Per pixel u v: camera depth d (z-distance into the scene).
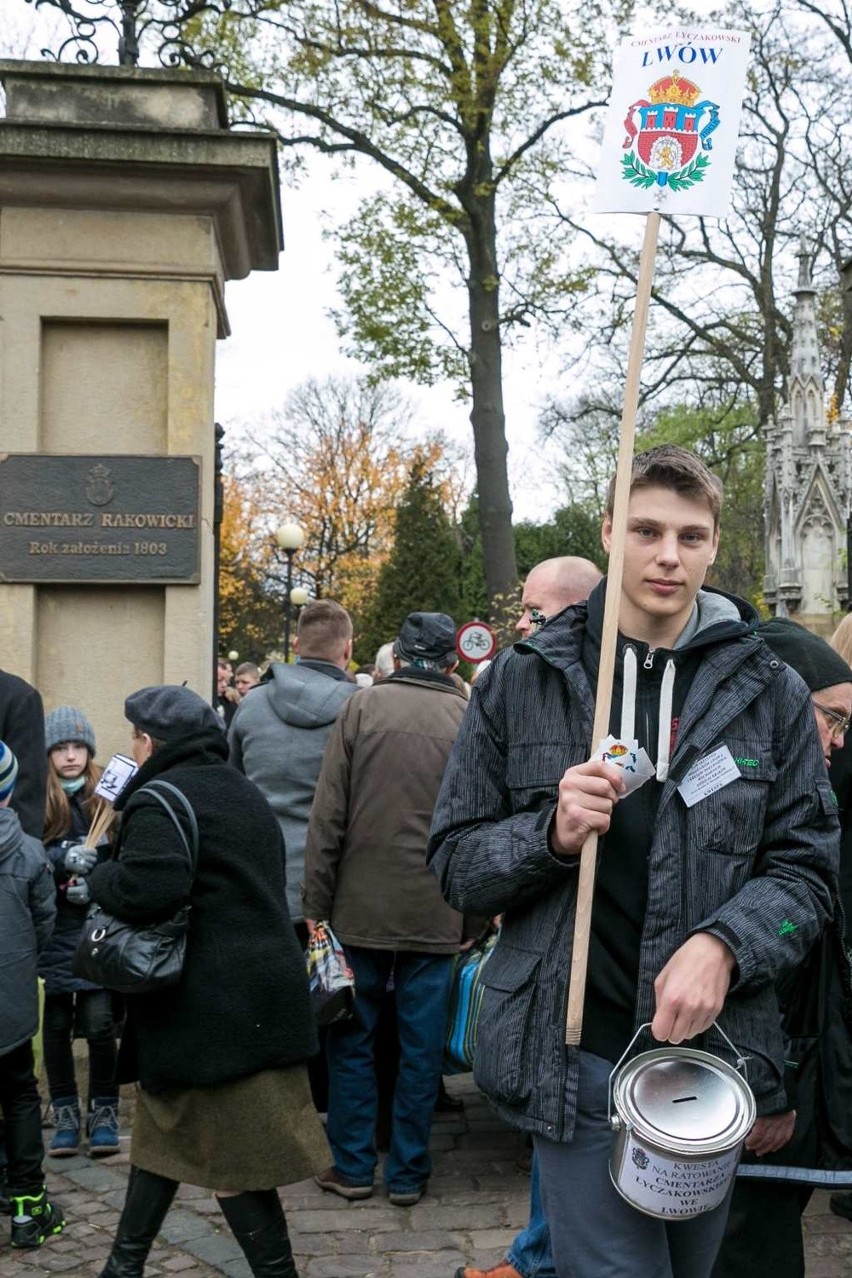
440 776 4.51
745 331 21.86
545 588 4.16
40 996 4.29
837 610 18.08
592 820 2.04
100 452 6.49
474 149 15.18
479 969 4.71
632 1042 2.08
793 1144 2.98
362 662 42.34
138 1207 3.33
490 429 16.03
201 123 6.60
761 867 2.21
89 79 6.56
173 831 3.28
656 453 2.25
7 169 6.32
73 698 6.46
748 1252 3.02
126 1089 5.65
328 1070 4.67
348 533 44.97
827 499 18.06
